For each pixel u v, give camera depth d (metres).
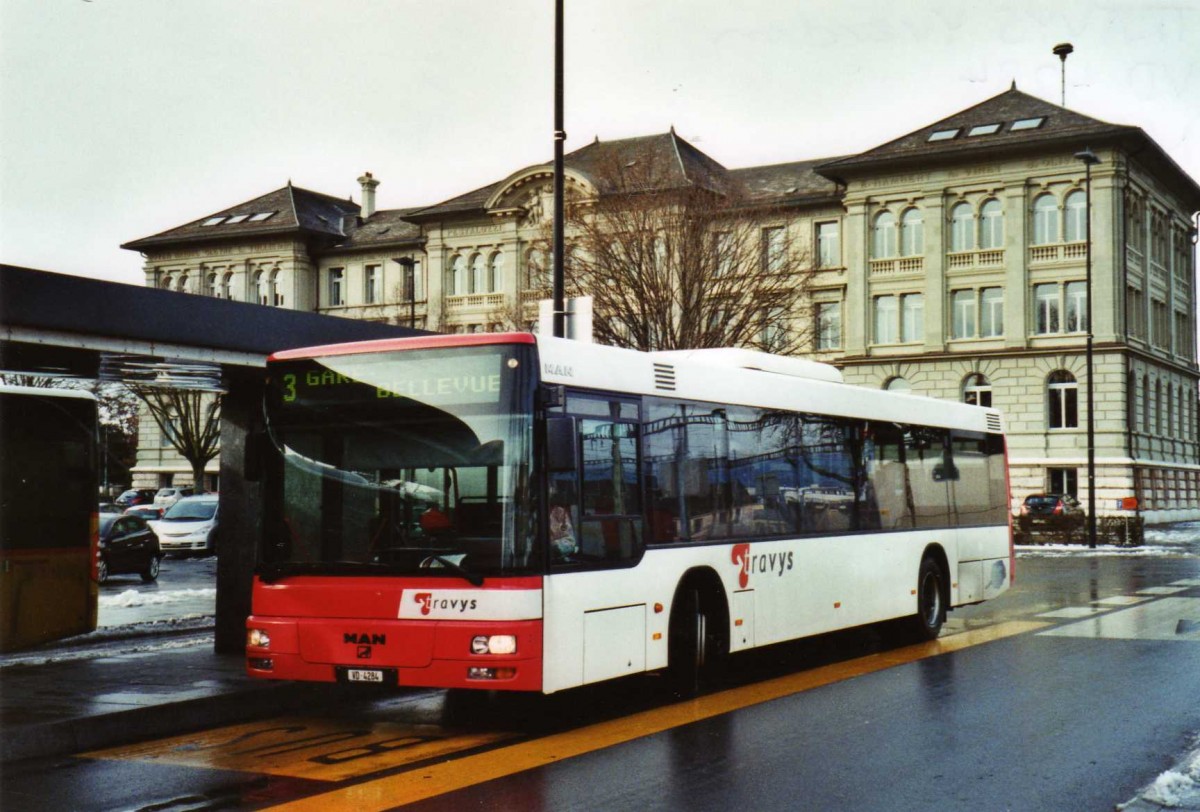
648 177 35.22
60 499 14.65
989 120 57.00
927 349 56.44
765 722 9.62
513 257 63.81
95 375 12.34
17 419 14.28
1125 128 52.91
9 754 8.52
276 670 9.37
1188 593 22.08
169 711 9.66
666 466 10.63
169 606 19.86
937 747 8.55
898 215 57.44
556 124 17.00
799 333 37.75
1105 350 53.72
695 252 33.94
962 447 16.53
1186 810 6.53
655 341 34.25
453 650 8.81
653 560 10.28
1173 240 63.34
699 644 10.94
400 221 71.75
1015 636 15.42
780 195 59.84
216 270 72.38
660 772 7.86
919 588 14.98
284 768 8.15
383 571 9.10
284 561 9.45
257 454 9.68
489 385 9.12
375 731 9.58
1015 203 55.25
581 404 9.59
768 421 12.28
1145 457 56.91
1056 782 7.50
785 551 12.27
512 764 8.16
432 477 9.14
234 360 11.72
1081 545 42.97
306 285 70.81
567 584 9.20
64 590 14.60
